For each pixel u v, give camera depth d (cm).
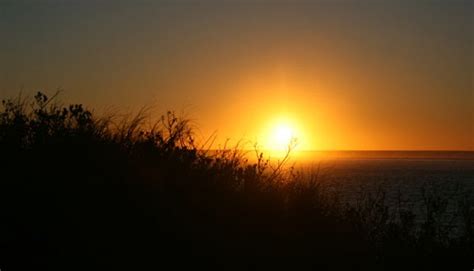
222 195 839
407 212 1048
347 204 989
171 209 781
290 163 988
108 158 803
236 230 810
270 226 831
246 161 977
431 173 8688
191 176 848
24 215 708
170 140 921
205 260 751
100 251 698
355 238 897
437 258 931
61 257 680
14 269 659
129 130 907
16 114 865
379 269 872
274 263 793
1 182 735
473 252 943
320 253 836
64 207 725
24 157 778
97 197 750
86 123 861
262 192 873
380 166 13212
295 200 896
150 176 807
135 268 701
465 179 6394
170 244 746
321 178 1032
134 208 759
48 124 844
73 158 792
